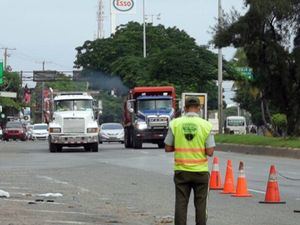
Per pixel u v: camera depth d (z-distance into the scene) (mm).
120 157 38531
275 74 47719
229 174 20203
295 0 44594
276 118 66500
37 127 94375
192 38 94562
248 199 18672
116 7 133250
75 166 31156
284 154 39656
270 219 14992
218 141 50938
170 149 12016
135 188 21438
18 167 30531
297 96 47781
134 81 86000
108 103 138125
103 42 104750
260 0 44125
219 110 60469
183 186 11859
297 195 19750
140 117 51875
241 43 47156
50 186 21922
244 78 64688
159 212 16047
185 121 11859
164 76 81812
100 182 23359
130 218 15008
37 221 14344
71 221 14422
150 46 100625
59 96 47156
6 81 126875
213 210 16438
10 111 134875
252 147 44250
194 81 81500
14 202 17609
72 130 45594
